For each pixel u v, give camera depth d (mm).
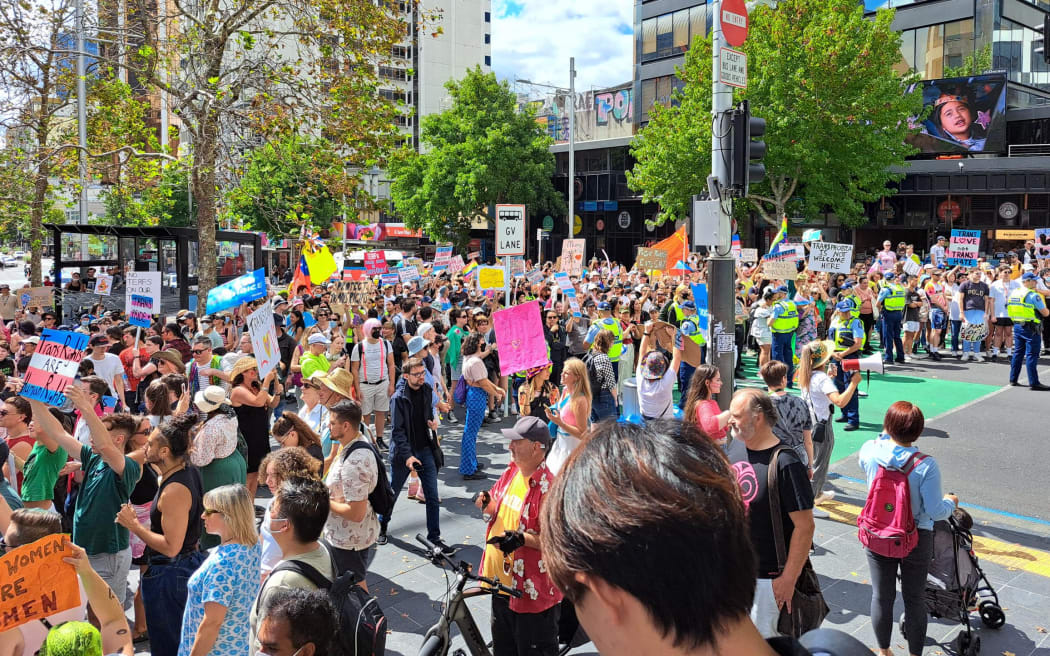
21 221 23312
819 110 29391
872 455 5008
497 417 13031
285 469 4879
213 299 10562
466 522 8117
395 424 7281
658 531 840
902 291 17453
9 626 3303
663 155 32375
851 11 29734
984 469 9820
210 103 15781
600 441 979
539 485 4430
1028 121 35594
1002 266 17922
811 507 3930
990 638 5594
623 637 877
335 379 6836
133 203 20141
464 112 47219
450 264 25781
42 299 18109
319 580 3744
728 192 7773
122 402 10219
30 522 4012
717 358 7781
